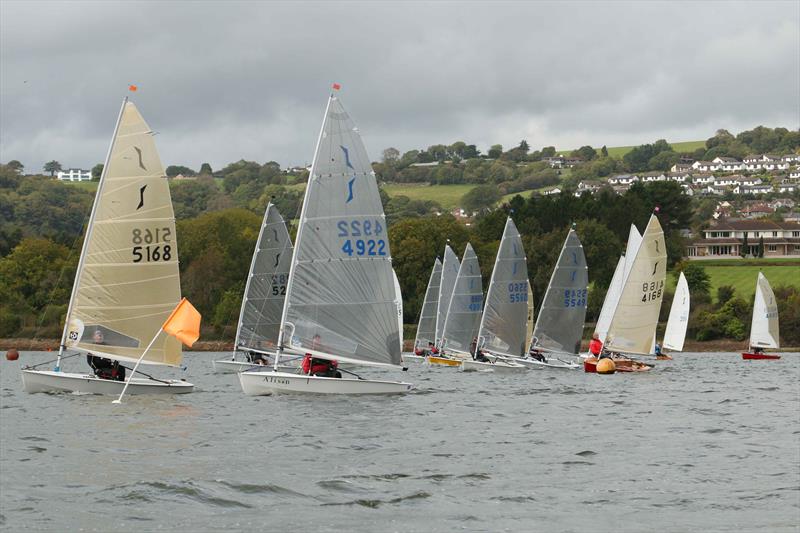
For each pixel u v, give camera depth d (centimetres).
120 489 3628
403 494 3647
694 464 4338
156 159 6800
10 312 19112
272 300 9969
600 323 12056
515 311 10438
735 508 3491
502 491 3728
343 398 6594
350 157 6569
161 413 5831
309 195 6531
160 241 6800
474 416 5956
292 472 4034
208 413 5831
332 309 6581
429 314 13550
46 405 6212
